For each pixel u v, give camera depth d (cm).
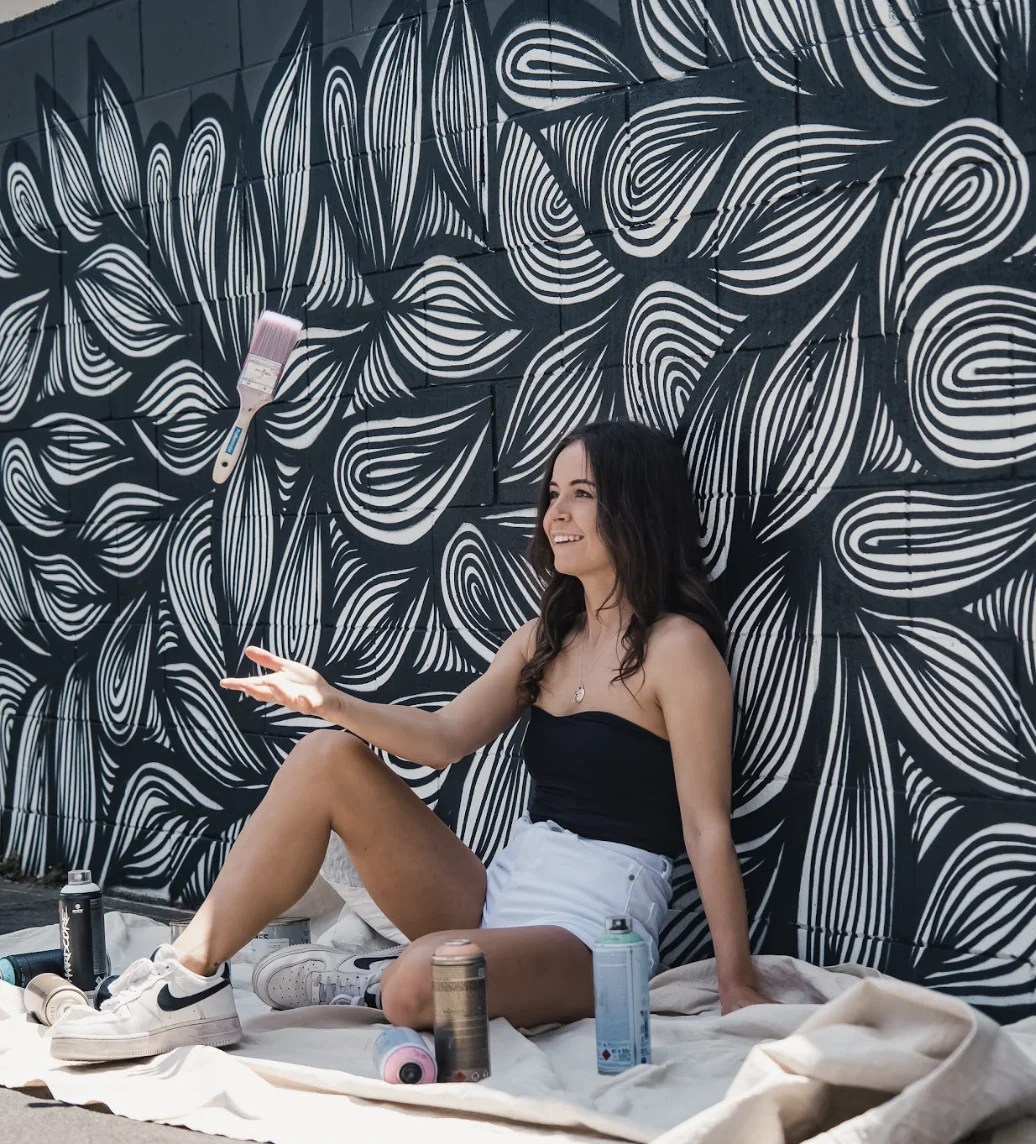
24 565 466
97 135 435
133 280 428
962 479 271
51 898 430
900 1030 198
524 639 310
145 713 430
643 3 314
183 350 416
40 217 454
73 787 452
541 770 296
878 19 279
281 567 394
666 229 312
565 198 330
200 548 414
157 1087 236
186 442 416
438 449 358
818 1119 195
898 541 279
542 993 258
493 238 344
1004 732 267
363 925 329
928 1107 184
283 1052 255
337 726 376
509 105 340
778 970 278
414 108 359
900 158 277
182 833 421
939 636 274
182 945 260
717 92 303
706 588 297
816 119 289
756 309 299
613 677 288
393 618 369
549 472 305
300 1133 213
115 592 438
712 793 278
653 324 316
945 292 272
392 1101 225
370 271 370
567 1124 208
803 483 292
